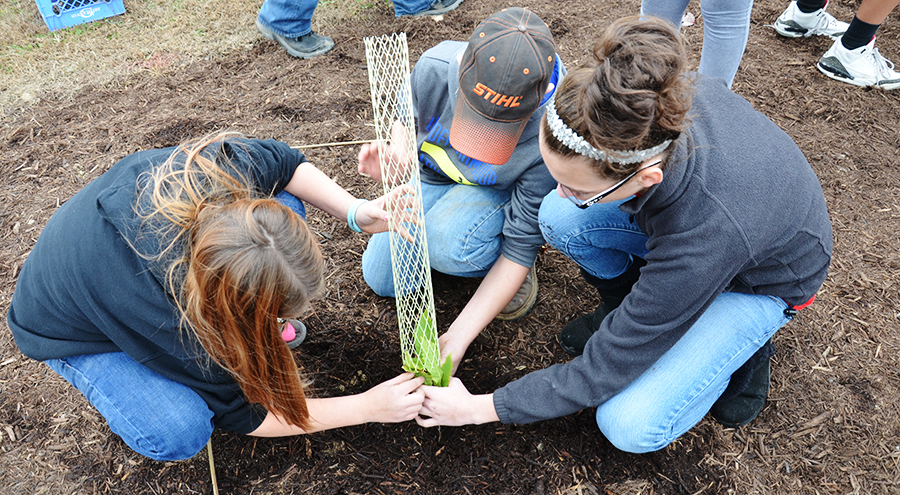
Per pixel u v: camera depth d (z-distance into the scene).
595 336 1.56
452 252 1.93
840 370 2.01
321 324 2.15
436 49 1.80
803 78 3.24
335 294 2.24
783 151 1.40
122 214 1.28
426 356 1.59
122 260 1.27
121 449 1.83
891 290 2.23
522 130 1.56
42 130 2.92
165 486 1.76
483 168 1.83
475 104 1.46
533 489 1.75
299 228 1.18
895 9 3.79
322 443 1.84
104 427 1.89
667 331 1.44
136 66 3.32
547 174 1.74
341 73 3.27
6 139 2.88
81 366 1.45
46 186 2.65
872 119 2.98
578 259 1.90
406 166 1.66
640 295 1.43
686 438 1.86
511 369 2.03
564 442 1.85
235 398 1.49
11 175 2.70
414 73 1.81
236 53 3.42
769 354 1.75
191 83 3.21
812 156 2.77
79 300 1.31
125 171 1.40
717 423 1.89
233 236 1.09
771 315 1.58
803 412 1.91
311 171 1.76
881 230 2.45
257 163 1.59
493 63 1.39
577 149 1.18
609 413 1.63
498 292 1.81
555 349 2.10
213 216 1.15
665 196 1.31
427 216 1.99
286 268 1.12
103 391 1.45
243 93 3.14
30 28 3.60
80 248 1.30
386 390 1.56
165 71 3.29
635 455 1.82
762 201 1.33
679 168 1.28
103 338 1.42
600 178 1.25
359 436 1.86
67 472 1.79
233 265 1.07
